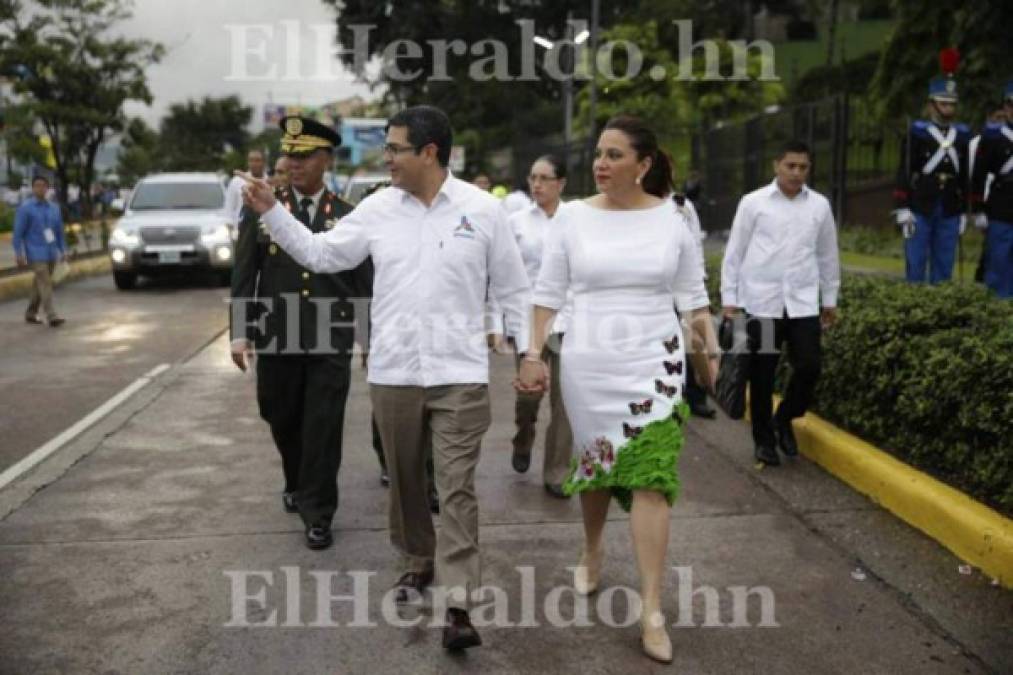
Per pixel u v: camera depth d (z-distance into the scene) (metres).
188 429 7.20
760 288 5.87
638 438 3.84
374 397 4.06
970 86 14.96
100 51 25.72
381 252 3.99
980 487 4.85
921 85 16.52
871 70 31.30
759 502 5.45
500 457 6.40
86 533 5.07
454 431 3.90
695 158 20.75
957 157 8.10
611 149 3.87
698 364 4.16
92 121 26.03
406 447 4.07
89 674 3.64
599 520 4.22
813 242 5.82
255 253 4.96
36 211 12.30
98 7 25.61
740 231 5.92
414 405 3.99
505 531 5.05
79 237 25.95
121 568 4.61
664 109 25.22
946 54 10.91
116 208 34.12
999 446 4.64
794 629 3.96
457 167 30.02
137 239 16.14
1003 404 4.55
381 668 3.68
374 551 4.82
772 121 16.20
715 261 10.52
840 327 6.30
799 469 6.03
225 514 5.36
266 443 6.81
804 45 43.38
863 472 5.53
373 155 39.56
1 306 14.64
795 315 5.86
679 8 32.59
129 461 6.38
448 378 3.90
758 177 16.52
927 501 4.90
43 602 4.24
